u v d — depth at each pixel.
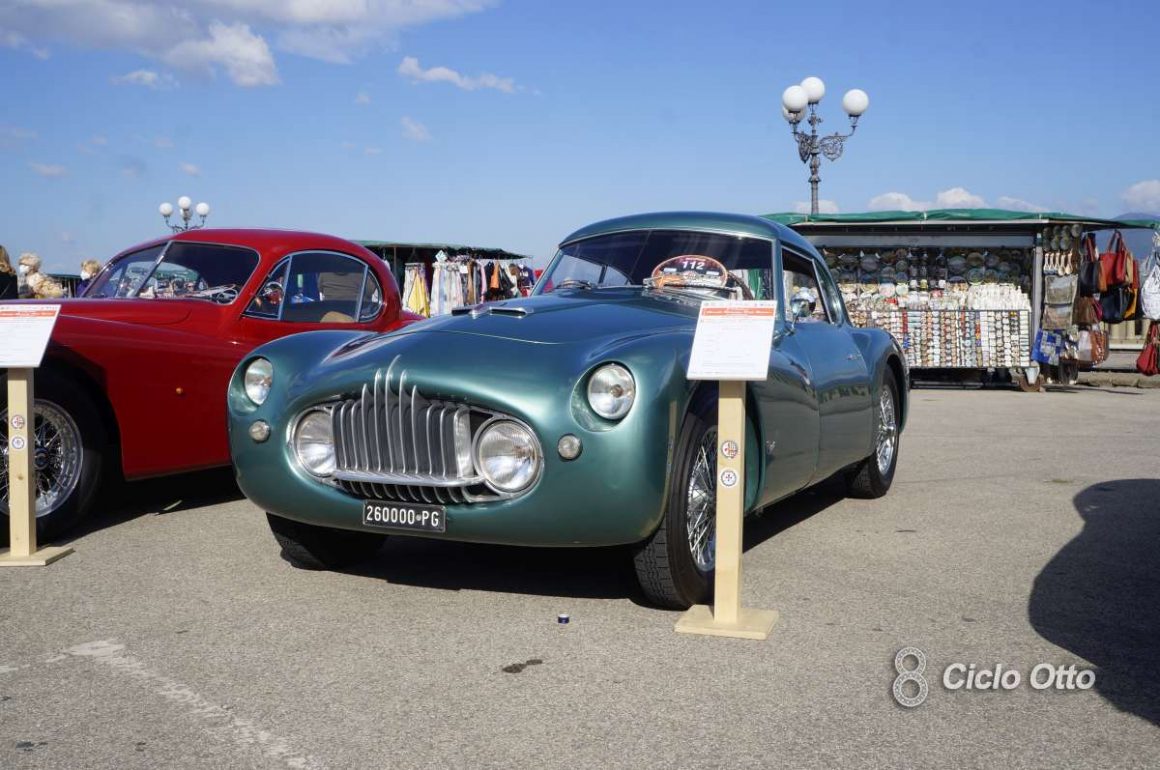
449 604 3.67
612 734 2.54
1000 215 13.63
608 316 3.93
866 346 5.52
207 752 2.44
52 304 4.40
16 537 4.31
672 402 3.33
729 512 3.35
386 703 2.74
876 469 5.76
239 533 4.84
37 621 3.46
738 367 3.21
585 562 4.29
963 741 2.50
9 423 4.29
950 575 4.10
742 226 4.84
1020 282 14.47
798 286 5.00
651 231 4.88
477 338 3.62
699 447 3.52
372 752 2.44
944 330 13.91
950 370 15.32
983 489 6.16
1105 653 3.15
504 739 2.51
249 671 2.99
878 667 3.02
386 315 6.86
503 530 3.34
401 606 3.64
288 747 2.47
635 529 3.29
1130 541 4.72
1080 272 13.79
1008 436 8.75
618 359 3.31
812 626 3.42
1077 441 8.38
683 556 3.45
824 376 4.64
